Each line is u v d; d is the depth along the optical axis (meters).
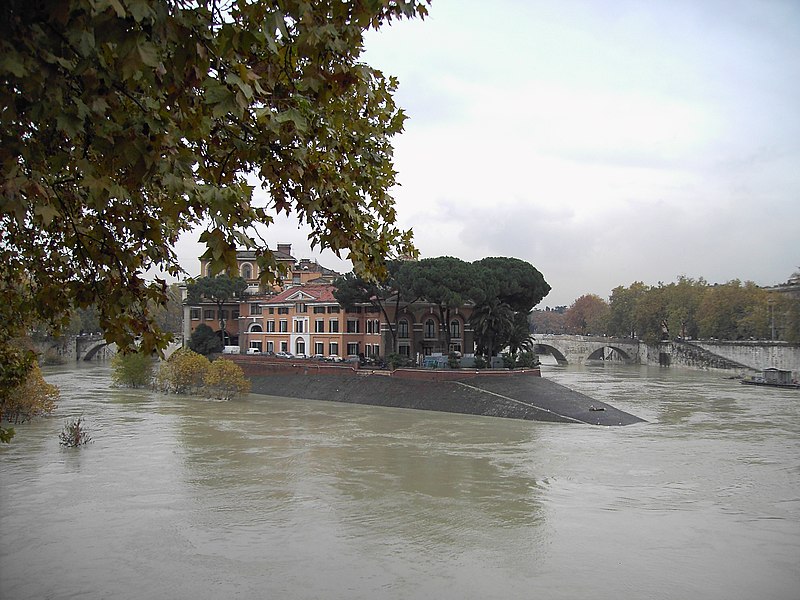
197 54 7.77
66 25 7.19
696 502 35.12
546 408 67.75
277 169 10.64
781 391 94.00
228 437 53.38
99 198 8.12
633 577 25.22
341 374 86.38
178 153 9.12
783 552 27.94
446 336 91.31
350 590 23.62
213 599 22.67
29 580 23.94
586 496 36.22
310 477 39.88
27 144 8.59
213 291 107.25
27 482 37.41
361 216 13.20
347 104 12.73
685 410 72.94
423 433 57.12
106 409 69.69
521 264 94.44
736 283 151.88
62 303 12.26
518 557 27.08
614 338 171.25
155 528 29.83
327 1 9.52
